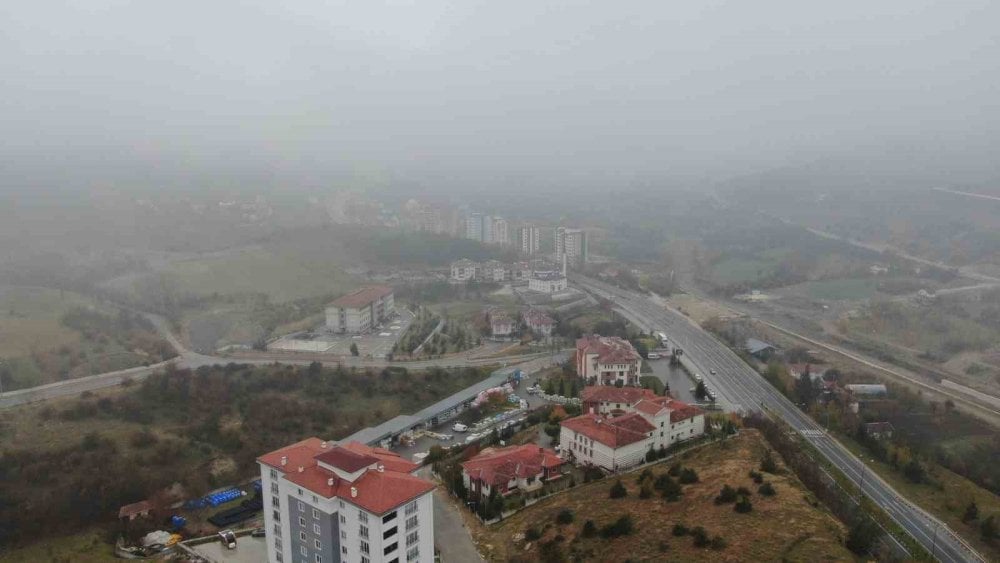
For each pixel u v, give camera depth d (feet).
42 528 476.54
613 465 521.24
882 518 481.05
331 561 379.96
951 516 493.36
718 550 375.66
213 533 476.13
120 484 512.63
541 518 454.40
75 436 568.41
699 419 589.73
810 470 503.20
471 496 497.87
